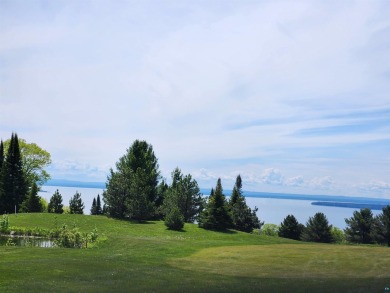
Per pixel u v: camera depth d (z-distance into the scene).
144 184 54.91
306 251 27.48
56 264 18.94
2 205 64.50
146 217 53.56
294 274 18.72
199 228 47.97
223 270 19.59
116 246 29.45
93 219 50.53
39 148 79.19
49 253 22.91
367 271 19.67
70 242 30.08
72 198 72.69
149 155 63.12
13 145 66.75
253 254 25.47
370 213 63.56
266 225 72.88
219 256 24.48
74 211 71.94
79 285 15.08
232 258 23.69
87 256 22.34
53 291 13.96
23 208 64.50
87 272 17.52
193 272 18.81
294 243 38.47
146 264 20.62
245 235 44.19
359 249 29.58
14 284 14.57
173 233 42.97
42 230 39.97
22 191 66.75
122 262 20.73
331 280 17.12
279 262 22.34
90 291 14.25
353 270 19.97
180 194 56.19
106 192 55.09
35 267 17.94
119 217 54.12
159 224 49.91
